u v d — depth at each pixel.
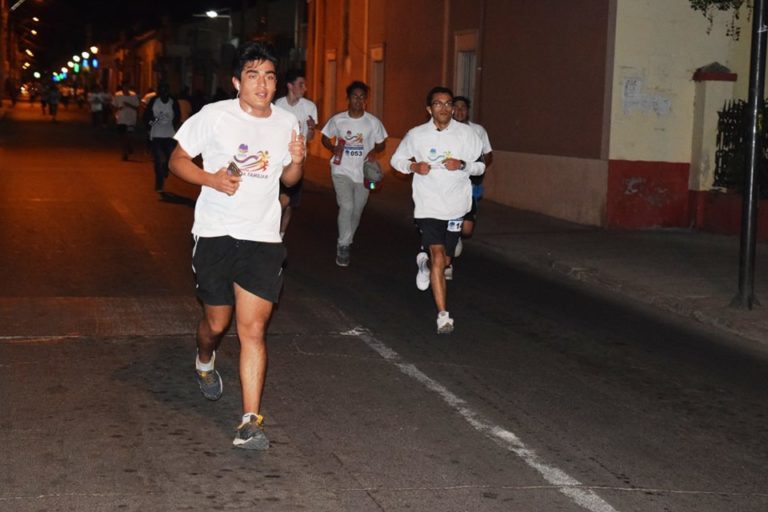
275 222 6.28
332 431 6.55
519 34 19.39
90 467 5.78
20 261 12.27
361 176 12.52
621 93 16.67
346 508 5.31
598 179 16.97
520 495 5.57
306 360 8.26
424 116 24.27
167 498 5.36
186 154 6.14
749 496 5.72
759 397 7.86
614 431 6.81
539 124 18.72
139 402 7.02
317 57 32.81
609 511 5.40
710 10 16.88
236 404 7.06
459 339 9.25
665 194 17.05
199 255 6.27
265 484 5.61
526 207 19.14
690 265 13.30
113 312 9.70
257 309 6.18
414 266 13.08
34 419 6.58
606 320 10.46
